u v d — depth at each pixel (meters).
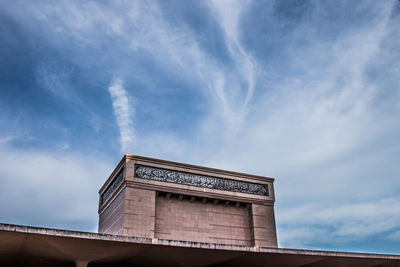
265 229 36.41
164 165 34.56
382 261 33.78
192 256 27.55
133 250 25.56
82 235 22.83
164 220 33.12
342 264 33.06
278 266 31.36
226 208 36.16
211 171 36.22
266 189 38.28
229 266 30.69
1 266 26.78
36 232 21.73
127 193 32.16
